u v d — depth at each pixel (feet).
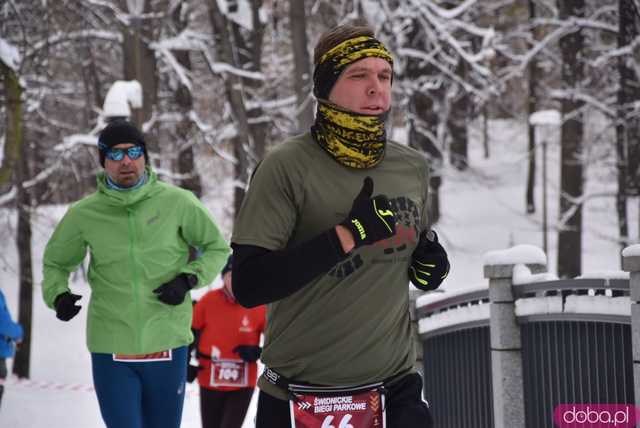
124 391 32.68
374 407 19.40
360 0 132.98
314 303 18.70
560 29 143.64
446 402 43.24
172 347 33.53
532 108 197.88
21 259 106.83
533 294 35.86
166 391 33.55
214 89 165.37
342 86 18.42
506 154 264.93
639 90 133.39
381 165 19.24
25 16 104.01
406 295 19.93
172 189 34.45
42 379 107.96
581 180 153.28
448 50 146.10
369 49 18.37
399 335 19.84
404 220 19.03
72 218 33.81
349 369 19.12
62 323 129.39
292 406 19.25
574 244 151.53
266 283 17.22
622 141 141.79
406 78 143.64
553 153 253.03
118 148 33.12
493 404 37.83
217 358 44.62
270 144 165.17
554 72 195.31
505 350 36.17
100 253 33.32
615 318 30.25
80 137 113.19
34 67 111.65
